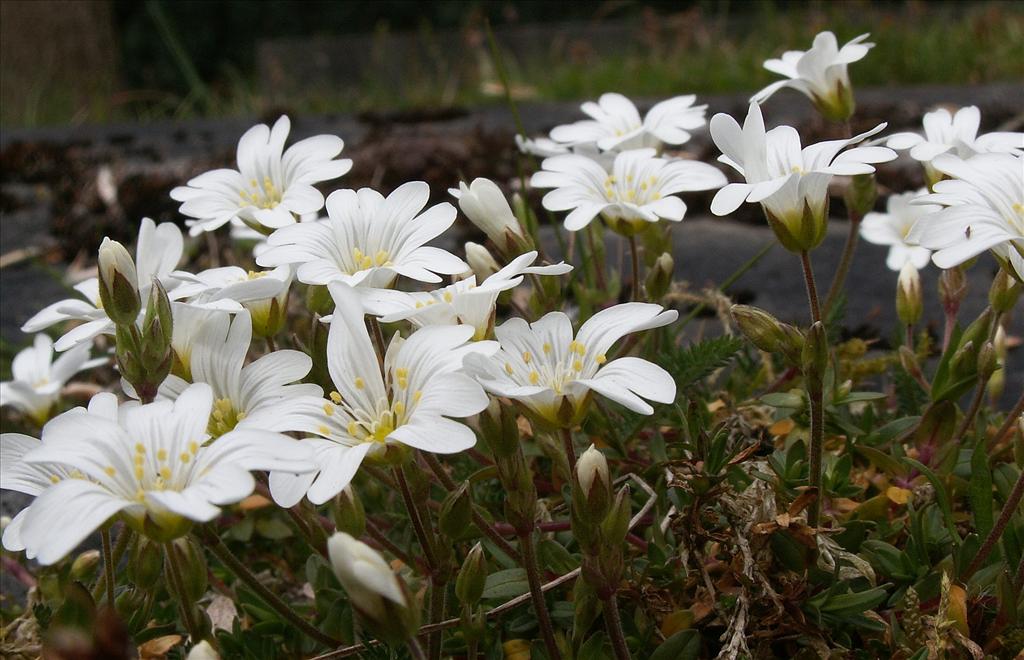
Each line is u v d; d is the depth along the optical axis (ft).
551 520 0.46
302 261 0.40
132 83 2.67
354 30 2.68
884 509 0.45
